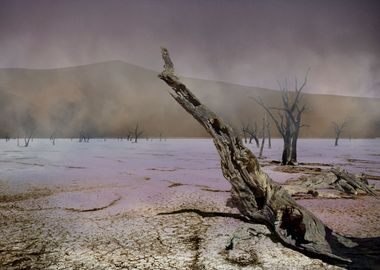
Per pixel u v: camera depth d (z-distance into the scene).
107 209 8.09
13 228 6.34
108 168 18.33
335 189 10.99
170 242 5.52
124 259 4.77
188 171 17.08
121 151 36.44
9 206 8.35
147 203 8.80
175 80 6.05
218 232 6.09
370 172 16.14
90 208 8.18
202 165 20.59
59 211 7.84
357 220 7.02
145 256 4.89
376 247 5.08
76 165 19.89
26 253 5.01
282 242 5.45
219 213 7.60
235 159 6.13
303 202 9.02
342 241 5.32
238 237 5.48
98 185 12.08
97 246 5.32
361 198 9.66
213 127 6.28
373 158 26.39
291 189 10.62
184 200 9.24
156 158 26.50
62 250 5.14
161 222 6.82
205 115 6.20
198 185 12.17
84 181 13.09
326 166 18.98
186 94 6.22
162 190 11.02
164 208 8.19
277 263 4.64
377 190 11.00
